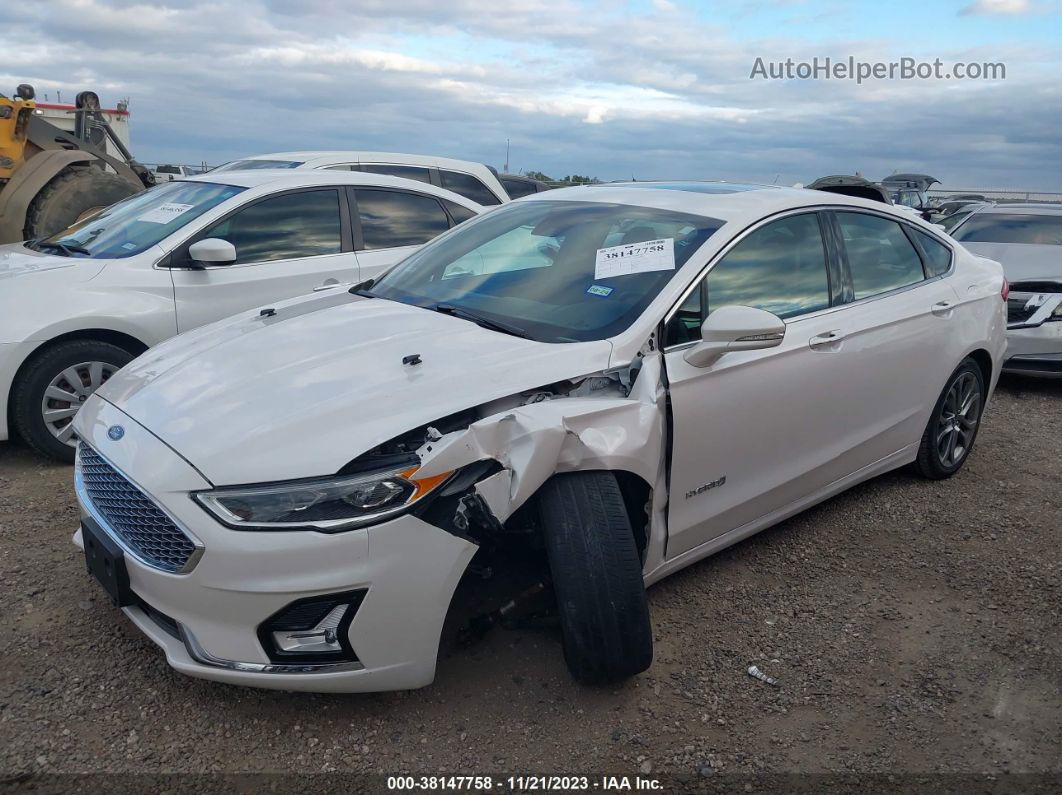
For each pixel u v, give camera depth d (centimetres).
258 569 253
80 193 866
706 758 276
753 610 364
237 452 262
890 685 317
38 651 310
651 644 293
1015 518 466
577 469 293
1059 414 700
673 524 335
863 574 399
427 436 274
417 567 264
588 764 271
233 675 261
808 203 414
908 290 454
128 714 281
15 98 897
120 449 283
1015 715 303
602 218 397
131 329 500
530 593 322
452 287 387
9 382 465
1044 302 755
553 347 318
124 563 277
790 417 375
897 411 449
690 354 330
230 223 552
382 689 272
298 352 321
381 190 630
